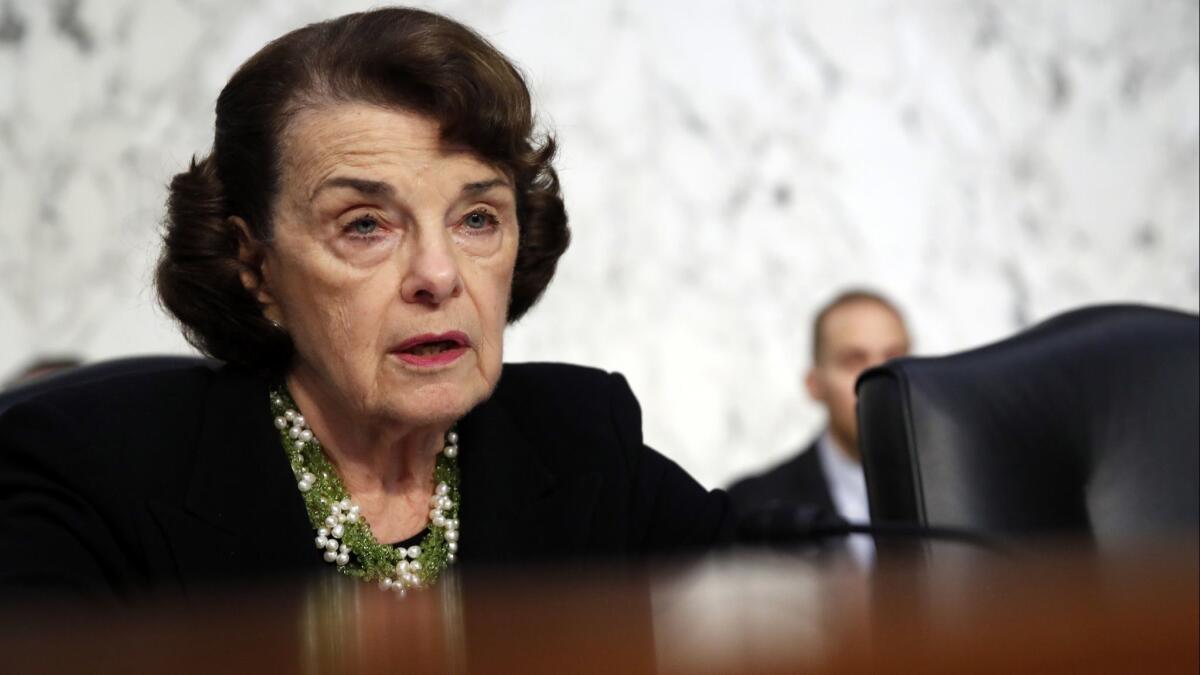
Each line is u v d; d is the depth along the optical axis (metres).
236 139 1.52
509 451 1.65
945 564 0.50
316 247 1.47
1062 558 0.42
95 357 4.53
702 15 5.33
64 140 4.56
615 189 5.18
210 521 1.46
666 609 0.37
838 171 5.48
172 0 4.66
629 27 5.22
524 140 1.49
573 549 1.61
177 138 4.63
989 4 5.78
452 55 1.46
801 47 5.48
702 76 5.32
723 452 5.26
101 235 4.56
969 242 5.66
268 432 1.54
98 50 4.59
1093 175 5.87
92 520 1.41
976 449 1.67
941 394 1.68
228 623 0.37
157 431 1.50
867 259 5.51
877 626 0.29
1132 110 5.95
